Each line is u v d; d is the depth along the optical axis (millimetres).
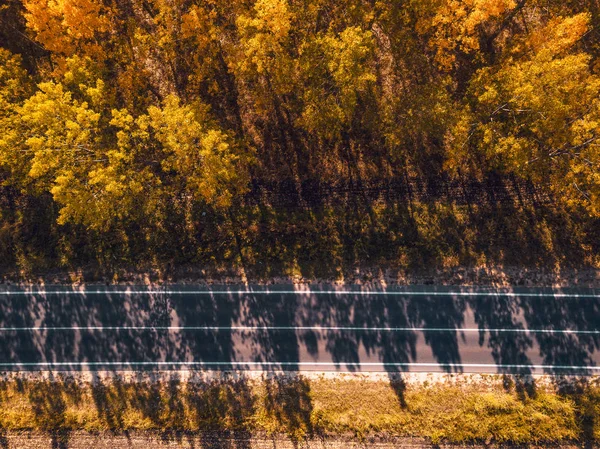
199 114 36031
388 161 42969
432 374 42125
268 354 42594
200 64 41906
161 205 43000
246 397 42219
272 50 34438
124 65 41812
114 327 42906
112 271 43031
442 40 36062
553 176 36188
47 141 32688
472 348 42188
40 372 42656
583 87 33250
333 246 43031
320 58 33469
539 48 35406
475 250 42750
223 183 36969
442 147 42875
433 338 42344
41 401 42438
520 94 32969
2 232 42906
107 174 32906
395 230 43031
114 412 42125
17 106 34281
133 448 41781
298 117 42656
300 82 36562
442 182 43062
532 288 42469
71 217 43094
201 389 42344
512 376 41906
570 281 42406
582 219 42625
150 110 33500
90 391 42469
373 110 42125
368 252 42875
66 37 34781
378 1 38062
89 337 42844
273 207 43125
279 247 43031
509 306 42406
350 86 33094
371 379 42188
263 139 42969
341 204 43062
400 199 43031
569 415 40781
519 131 37719
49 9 33312
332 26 36594
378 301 42688
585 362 41750
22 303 43062
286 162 43031
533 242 42719
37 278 42969
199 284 42969
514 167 37500
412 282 42719
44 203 43344
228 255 42938
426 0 34562
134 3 42750
